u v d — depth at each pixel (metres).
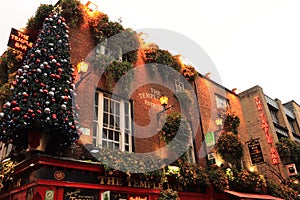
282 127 17.59
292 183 13.30
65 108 6.12
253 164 13.55
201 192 9.43
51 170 5.99
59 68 6.50
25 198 6.09
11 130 6.00
